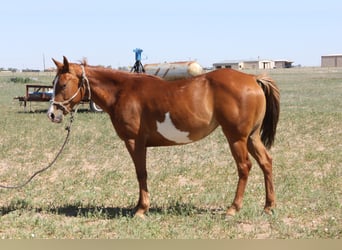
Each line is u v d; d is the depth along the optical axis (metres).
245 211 7.51
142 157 7.50
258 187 9.39
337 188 9.28
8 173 11.30
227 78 7.20
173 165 11.92
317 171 10.90
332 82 55.91
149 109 7.33
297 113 22.62
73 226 7.10
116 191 9.53
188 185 9.85
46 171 11.55
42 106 29.03
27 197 9.10
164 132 7.37
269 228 6.88
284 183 9.68
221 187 9.58
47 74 100.38
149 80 7.52
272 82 7.51
